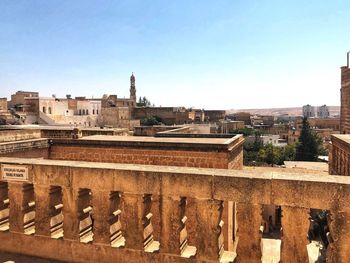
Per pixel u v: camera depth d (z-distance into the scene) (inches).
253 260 265.1
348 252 238.8
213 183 267.1
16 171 319.6
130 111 4613.7
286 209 252.8
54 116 3275.1
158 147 693.9
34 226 327.6
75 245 305.6
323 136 3890.3
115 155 734.5
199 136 917.2
